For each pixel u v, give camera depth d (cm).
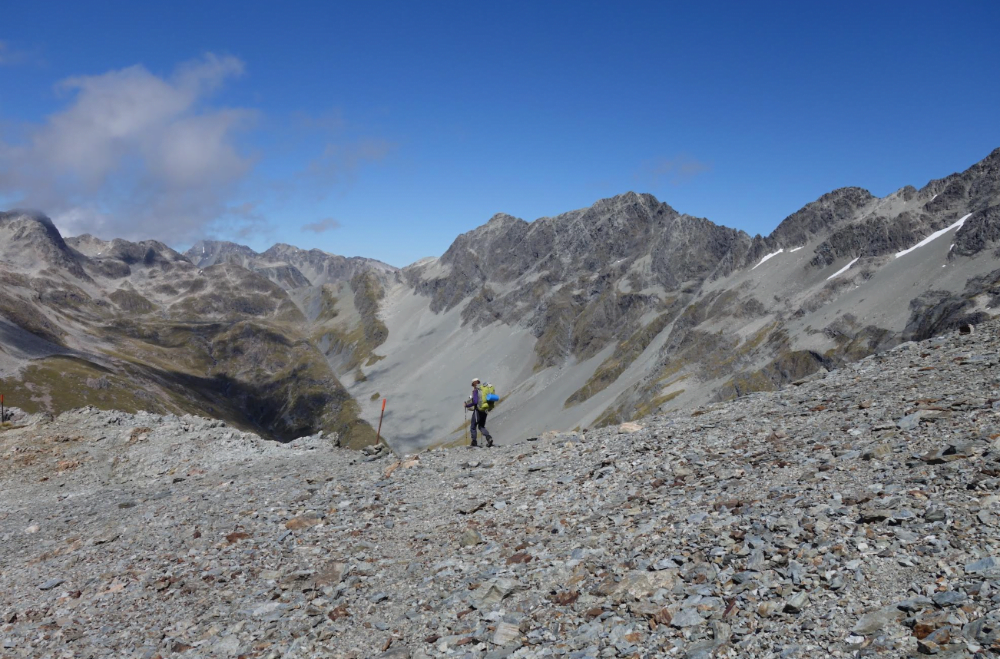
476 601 1084
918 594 754
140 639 1223
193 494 2486
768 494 1196
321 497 2066
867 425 1475
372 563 1411
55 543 2089
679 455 1653
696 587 922
